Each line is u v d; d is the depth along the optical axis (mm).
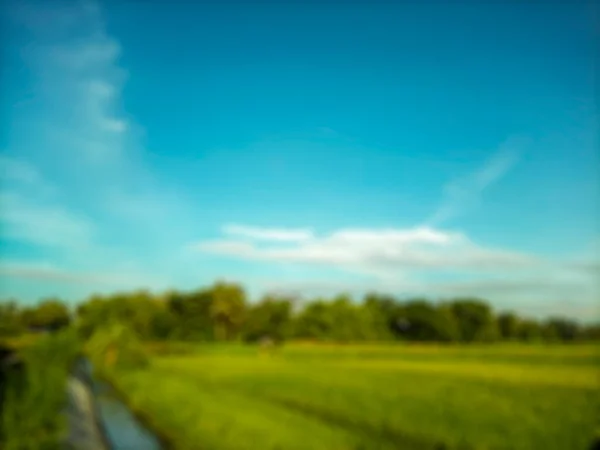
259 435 22266
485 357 76062
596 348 96375
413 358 79938
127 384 40469
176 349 104062
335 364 68500
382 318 140125
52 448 19719
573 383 43219
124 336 54500
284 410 29922
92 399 37969
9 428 19141
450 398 34406
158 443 25047
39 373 24531
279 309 140375
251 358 81938
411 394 36344
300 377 48594
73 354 47969
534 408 30609
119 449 23969
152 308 133500
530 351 85625
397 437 25188
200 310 136625
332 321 134875
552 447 22844
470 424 26469
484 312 139000
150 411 30375
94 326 125000
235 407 29109
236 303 138500
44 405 21547
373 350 95500
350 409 30750
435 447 23609
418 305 138125
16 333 69062
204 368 60312
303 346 115625
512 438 24062
